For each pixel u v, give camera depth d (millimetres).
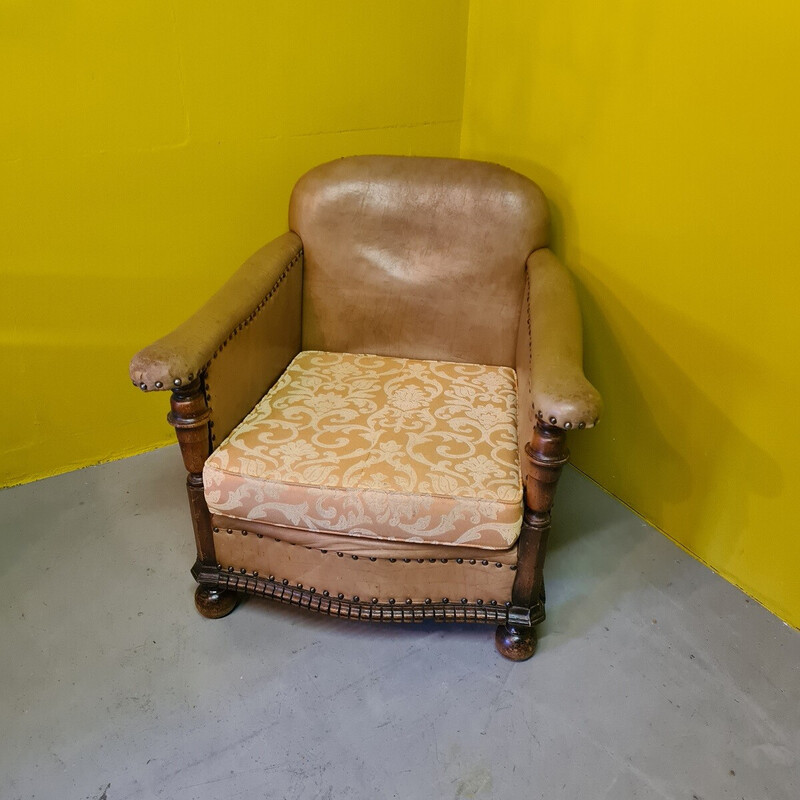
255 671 1278
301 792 1087
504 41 1656
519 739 1173
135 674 1267
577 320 1241
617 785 1107
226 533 1264
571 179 1576
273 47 1566
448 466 1167
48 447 1737
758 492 1377
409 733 1179
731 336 1327
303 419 1286
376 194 1488
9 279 1523
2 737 1152
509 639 1287
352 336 1582
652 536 1622
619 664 1309
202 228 1678
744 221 1242
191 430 1154
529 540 1167
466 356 1555
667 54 1283
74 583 1459
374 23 1646
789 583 1375
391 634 1363
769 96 1147
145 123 1512
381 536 1155
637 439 1619
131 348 1729
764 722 1208
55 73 1393
